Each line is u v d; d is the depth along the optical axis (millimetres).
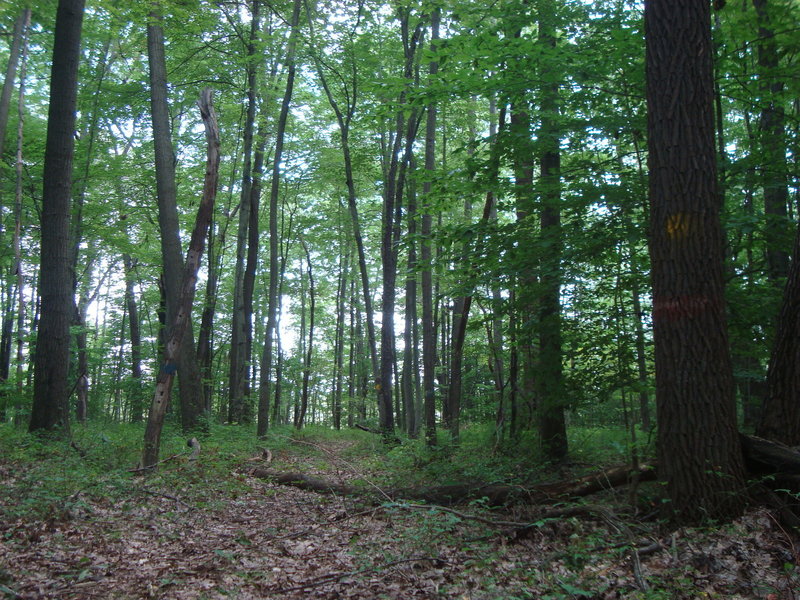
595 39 8703
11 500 6645
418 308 30672
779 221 7805
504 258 9203
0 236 17938
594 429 13562
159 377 9648
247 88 18953
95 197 20828
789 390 6156
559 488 7094
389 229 17078
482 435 13219
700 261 5871
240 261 19953
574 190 8734
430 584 4852
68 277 12383
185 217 23516
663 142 6059
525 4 9484
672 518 5852
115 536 5949
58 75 12195
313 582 4906
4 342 20953
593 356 9078
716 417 5777
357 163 21094
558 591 4379
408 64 16219
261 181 21734
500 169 10000
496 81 8453
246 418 21484
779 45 8391
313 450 15234
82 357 22031
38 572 4895
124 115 19734
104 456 10102
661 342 6027
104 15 16281
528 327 9531
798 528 5199
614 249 8578
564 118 8797
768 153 7984
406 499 7938
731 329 8008
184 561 5449
